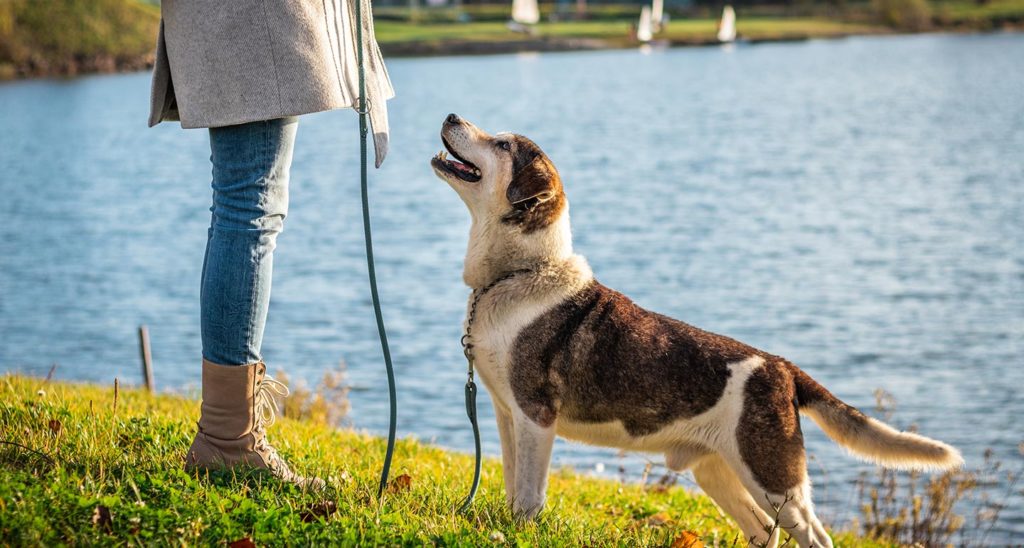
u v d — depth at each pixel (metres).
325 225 33.44
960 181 42.91
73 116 73.19
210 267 4.30
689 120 70.44
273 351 17.89
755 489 4.80
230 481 4.34
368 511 4.29
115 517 3.72
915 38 160.12
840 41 154.75
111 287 24.17
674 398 4.84
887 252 28.14
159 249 29.47
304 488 4.48
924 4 169.00
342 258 27.48
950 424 13.87
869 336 19.16
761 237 30.86
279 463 4.58
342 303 21.84
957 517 8.36
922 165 48.47
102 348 18.59
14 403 5.45
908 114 71.62
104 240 31.02
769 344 18.69
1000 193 39.19
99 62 82.94
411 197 40.22
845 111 74.50
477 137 5.13
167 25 4.24
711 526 6.48
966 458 12.24
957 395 15.28
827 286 23.81
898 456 4.98
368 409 14.14
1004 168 46.38
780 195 40.09
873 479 10.88
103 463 4.36
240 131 4.25
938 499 8.25
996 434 13.34
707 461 5.20
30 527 3.47
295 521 3.93
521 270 4.98
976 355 17.67
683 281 24.53
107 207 38.41
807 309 21.47
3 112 74.06
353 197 40.47
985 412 14.39
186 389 11.91
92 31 84.06
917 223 32.97
